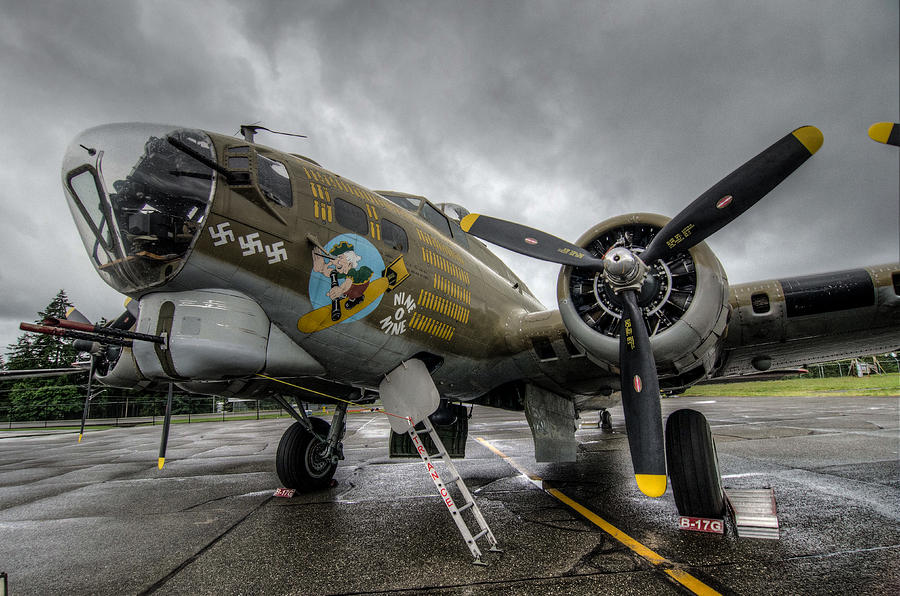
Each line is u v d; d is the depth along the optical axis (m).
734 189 3.83
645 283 4.08
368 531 4.17
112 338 3.41
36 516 5.36
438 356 4.93
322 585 3.01
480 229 4.84
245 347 3.47
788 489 5.37
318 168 4.23
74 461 11.28
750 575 2.97
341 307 3.94
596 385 5.84
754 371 6.16
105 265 3.57
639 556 3.35
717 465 4.09
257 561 3.49
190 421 31.56
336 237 3.93
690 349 3.97
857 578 2.89
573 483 6.18
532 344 5.41
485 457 8.95
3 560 3.72
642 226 4.42
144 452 12.72
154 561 3.59
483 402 6.39
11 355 39.25
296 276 3.68
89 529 4.66
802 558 3.24
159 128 3.58
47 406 34.31
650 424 3.58
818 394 32.28
